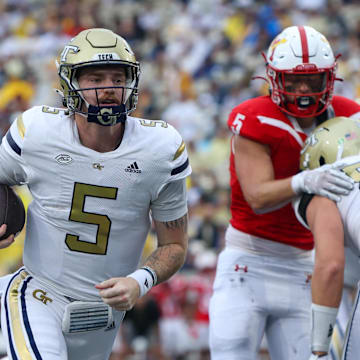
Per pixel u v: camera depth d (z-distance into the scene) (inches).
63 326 452.8
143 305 1000.9
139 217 455.2
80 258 452.1
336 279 420.2
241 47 1517.0
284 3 1608.0
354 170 449.4
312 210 449.7
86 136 440.1
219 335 530.6
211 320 541.3
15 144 441.4
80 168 439.5
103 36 433.1
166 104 1411.2
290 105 500.4
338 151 460.8
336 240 429.7
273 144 505.0
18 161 443.5
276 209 508.7
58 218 447.5
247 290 536.7
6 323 441.7
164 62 1534.2
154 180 445.1
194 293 1013.8
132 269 470.3
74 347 464.4
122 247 457.7
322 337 422.6
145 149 442.0
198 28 1605.6
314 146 474.3
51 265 454.9
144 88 1457.9
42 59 1547.7
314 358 423.8
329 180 446.6
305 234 541.0
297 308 538.0
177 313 1006.4
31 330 433.7
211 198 1173.7
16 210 459.2
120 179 441.4
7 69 1518.2
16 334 433.1
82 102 435.5
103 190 442.3
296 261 542.9
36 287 456.1
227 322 530.6
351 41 1535.4
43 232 454.3
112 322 469.4
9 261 1037.8
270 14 1571.1
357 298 443.8
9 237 459.5
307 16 1585.9
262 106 509.0
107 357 488.7
